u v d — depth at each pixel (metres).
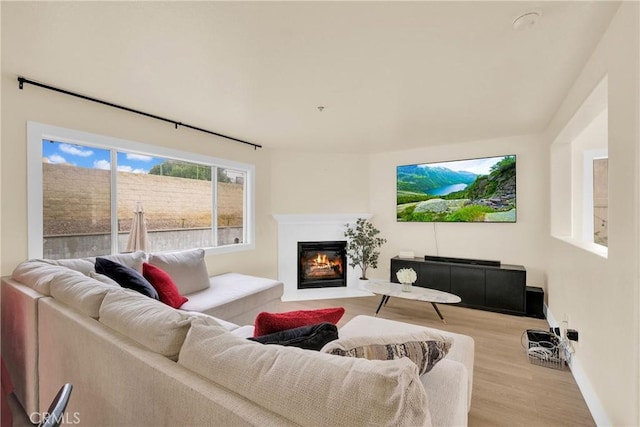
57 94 2.47
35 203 2.35
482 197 4.22
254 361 0.86
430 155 4.64
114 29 1.67
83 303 1.44
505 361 2.54
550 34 1.72
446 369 1.35
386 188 5.06
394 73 2.21
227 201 4.09
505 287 3.75
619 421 1.48
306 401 0.71
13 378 1.96
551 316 3.31
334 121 3.35
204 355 0.94
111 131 2.81
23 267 2.09
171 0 1.44
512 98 2.68
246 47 1.86
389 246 5.03
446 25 1.64
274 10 1.51
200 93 2.56
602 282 1.73
